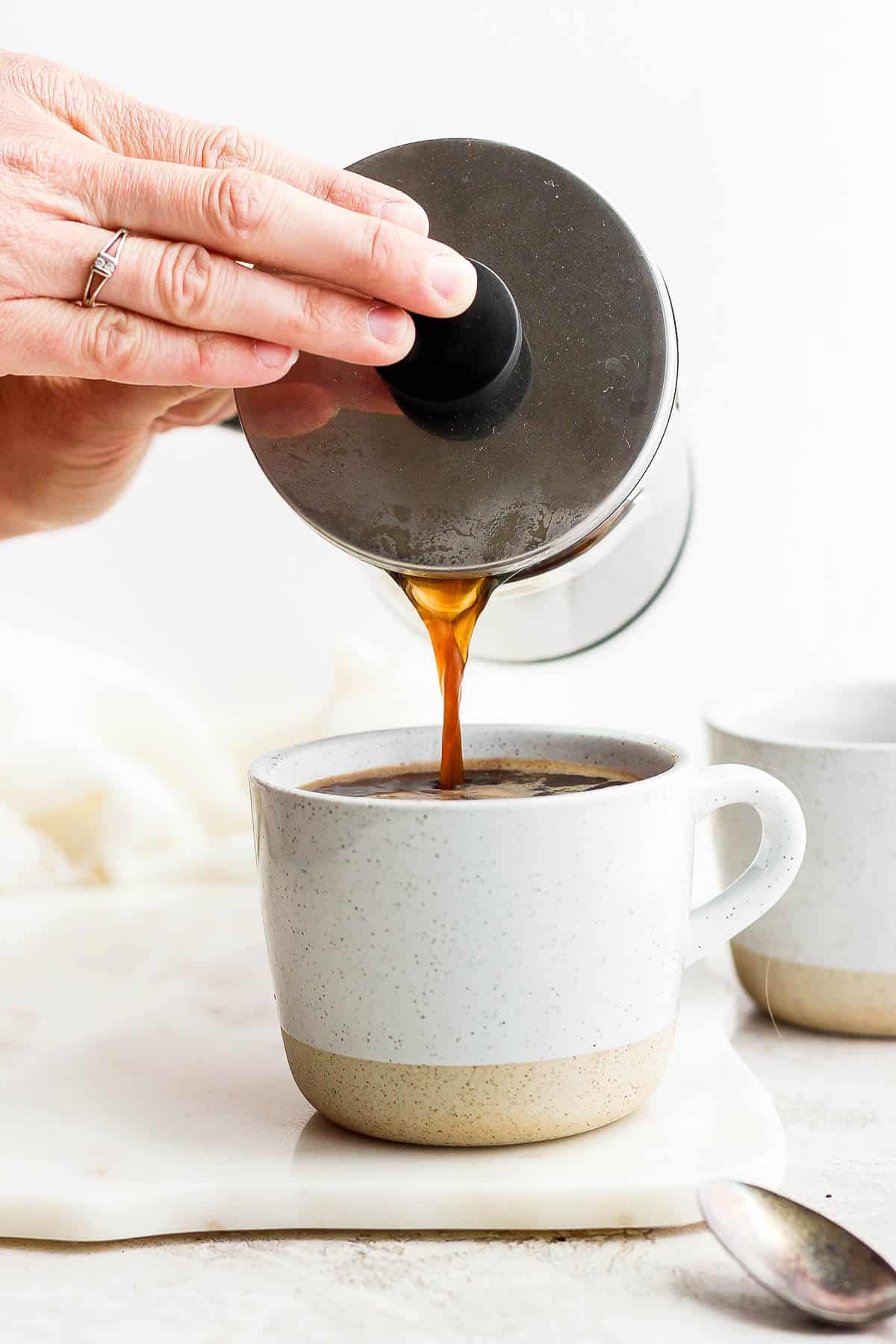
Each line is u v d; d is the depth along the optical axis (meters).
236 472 0.97
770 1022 0.59
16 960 0.65
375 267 0.48
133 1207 0.48
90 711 0.78
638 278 0.49
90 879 0.74
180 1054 0.56
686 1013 0.59
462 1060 0.48
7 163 0.50
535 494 0.50
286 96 0.94
